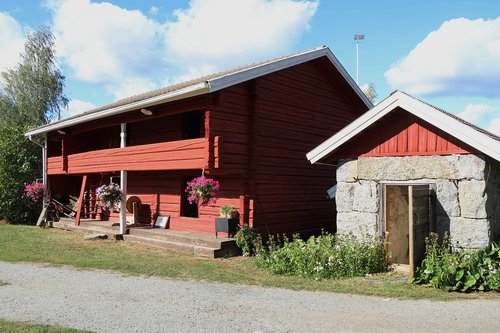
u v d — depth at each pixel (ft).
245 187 37.99
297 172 43.45
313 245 29.55
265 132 39.70
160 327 17.13
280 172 41.27
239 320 18.11
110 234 43.62
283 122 41.91
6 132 61.67
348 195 30.78
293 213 42.52
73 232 49.06
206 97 34.83
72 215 57.31
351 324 17.57
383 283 24.80
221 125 35.88
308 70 45.78
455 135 25.40
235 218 37.37
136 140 51.67
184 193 44.88
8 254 33.68
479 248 25.21
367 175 29.91
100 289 23.40
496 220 27.27
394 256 31.81
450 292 22.54
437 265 23.97
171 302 20.89
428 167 27.37
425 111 26.43
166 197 46.29
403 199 33.32
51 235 46.09
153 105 38.37
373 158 29.76
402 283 24.72
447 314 18.76
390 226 31.27
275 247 33.45
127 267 29.50
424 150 27.63
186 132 45.29
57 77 110.73
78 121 46.55
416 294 22.09
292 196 42.55
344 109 51.16
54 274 27.04
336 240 29.81
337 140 30.07
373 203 29.50
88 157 49.19
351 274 26.71
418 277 24.53
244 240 35.12
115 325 17.29
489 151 24.11
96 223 48.73
